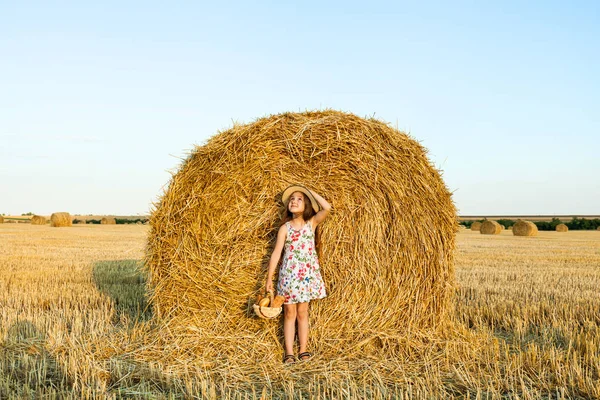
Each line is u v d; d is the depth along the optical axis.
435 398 4.02
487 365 4.79
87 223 52.75
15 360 4.89
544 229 50.56
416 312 5.53
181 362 4.92
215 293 5.54
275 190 5.56
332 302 5.47
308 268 5.20
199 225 5.60
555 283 10.01
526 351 5.18
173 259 5.63
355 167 5.54
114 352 5.15
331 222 5.50
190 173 5.70
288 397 4.16
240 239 5.55
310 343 5.35
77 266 11.69
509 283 9.95
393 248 5.52
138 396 4.11
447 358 5.02
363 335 5.37
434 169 5.86
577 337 5.58
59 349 5.16
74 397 3.93
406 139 5.73
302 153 5.53
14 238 22.45
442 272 5.62
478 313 6.99
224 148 5.59
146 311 7.20
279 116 5.71
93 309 7.17
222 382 4.48
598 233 42.09
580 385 4.30
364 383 4.41
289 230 5.25
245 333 5.45
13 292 8.30
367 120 5.73
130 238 22.97
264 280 5.52
